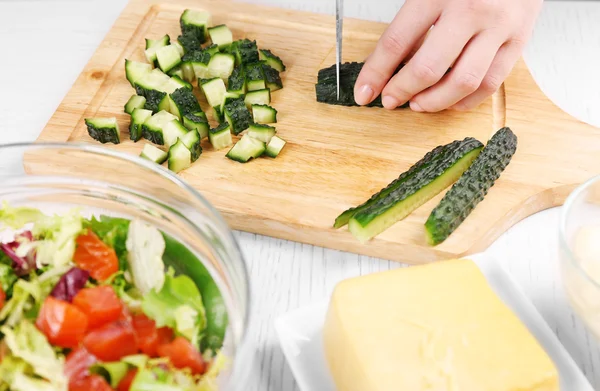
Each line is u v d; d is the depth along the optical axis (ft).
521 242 1.87
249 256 1.85
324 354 1.57
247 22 2.41
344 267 1.83
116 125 2.05
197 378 1.39
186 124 2.07
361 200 1.91
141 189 1.60
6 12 2.48
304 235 1.87
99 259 1.49
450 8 2.01
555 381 1.45
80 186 1.65
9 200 1.65
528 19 2.11
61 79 2.26
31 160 1.92
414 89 2.04
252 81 2.15
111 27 2.39
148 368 1.36
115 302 1.41
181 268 1.54
